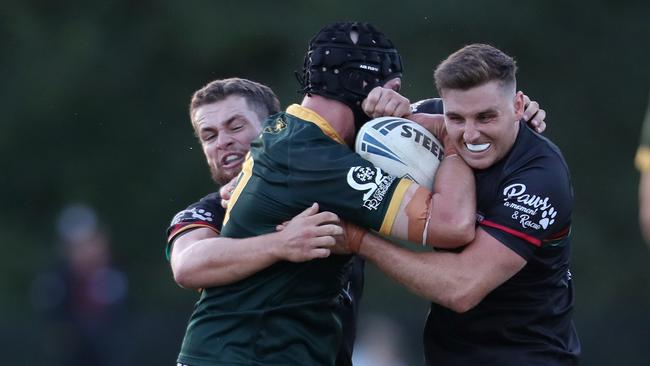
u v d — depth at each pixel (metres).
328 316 17.33
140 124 75.00
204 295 17.53
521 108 16.89
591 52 71.25
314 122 17.03
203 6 72.88
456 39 68.00
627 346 48.34
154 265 72.94
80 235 46.00
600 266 67.19
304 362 17.02
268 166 16.97
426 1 67.62
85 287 46.06
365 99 17.22
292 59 70.75
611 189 69.88
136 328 47.62
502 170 16.91
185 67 74.69
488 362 17.75
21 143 75.25
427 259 16.58
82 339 45.97
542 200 16.73
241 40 71.56
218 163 19.36
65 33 75.31
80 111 74.81
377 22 67.62
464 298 16.48
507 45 69.94
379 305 58.94
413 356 47.12
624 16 71.75
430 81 66.00
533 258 17.30
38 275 72.56
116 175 74.75
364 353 39.47
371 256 16.75
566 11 71.25
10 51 75.50
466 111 16.33
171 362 47.66
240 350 16.92
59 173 75.00
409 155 16.83
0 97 74.88
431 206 16.38
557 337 17.98
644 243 68.50
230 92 19.44
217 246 17.02
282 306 16.92
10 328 49.53
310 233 16.31
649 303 65.81
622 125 70.94
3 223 75.00
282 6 72.00
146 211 73.94
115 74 74.81
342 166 16.53
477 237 16.69
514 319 17.66
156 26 74.06
